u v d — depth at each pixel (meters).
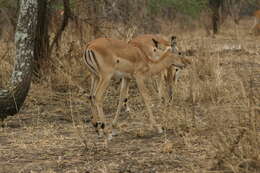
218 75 14.30
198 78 13.88
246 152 8.23
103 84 11.54
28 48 12.13
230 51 20.72
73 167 8.81
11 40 18.42
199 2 23.67
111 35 17.81
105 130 11.38
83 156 9.43
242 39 22.44
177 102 13.46
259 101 9.10
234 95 10.80
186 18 29.98
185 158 9.02
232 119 9.20
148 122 12.04
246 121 8.97
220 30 28.94
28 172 8.64
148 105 11.60
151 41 15.57
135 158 9.17
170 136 10.67
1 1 17.59
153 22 25.00
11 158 9.45
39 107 13.82
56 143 10.38
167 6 22.78
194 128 10.70
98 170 8.59
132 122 12.19
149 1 20.69
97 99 11.32
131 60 11.70
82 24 17.08
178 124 11.09
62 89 15.61
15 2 18.00
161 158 9.10
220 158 8.33
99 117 11.19
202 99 13.16
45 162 9.14
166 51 12.47
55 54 16.94
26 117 12.80
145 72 11.99
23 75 12.07
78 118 12.71
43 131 11.39
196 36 27.55
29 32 12.11
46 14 15.80
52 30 17.28
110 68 11.62
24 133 11.24
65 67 16.06
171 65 12.55
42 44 15.73
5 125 11.97
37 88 15.00
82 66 16.50
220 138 8.41
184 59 12.68
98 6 17.48
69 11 15.90
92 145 10.16
